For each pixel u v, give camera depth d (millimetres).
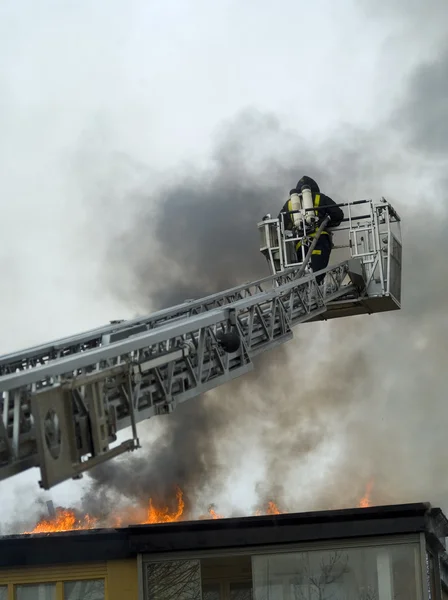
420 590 14133
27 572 14922
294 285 18000
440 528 15609
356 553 14391
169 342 13867
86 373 11508
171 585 14539
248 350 15219
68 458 9727
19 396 9953
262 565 14508
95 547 14859
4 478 9703
